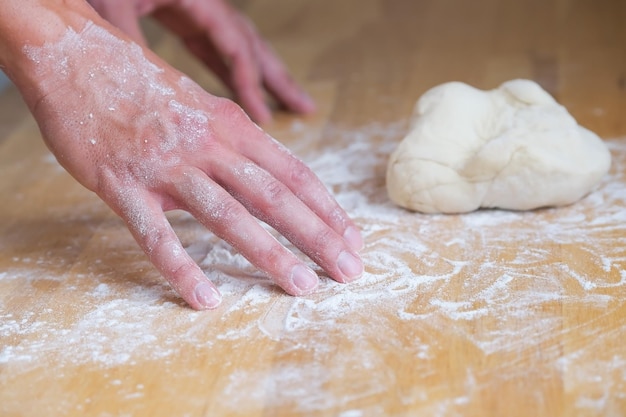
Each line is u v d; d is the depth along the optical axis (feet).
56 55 2.35
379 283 2.30
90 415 2.02
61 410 2.03
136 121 2.34
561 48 3.40
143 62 2.39
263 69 3.15
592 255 2.35
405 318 2.19
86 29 2.38
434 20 3.73
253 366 2.10
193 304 2.25
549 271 2.31
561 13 3.68
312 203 2.39
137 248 2.52
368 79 3.32
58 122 2.35
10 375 2.12
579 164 2.48
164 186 2.30
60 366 2.14
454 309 2.21
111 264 2.46
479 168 2.48
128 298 2.32
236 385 2.06
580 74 3.21
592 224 2.46
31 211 2.73
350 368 2.08
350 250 2.32
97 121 2.35
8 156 3.03
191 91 2.41
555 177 2.46
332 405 2.00
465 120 2.57
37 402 2.06
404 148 2.56
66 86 2.35
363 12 3.86
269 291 2.30
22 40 2.32
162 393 2.05
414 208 2.55
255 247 2.26
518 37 3.52
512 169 2.46
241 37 3.12
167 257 2.26
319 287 2.30
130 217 2.30
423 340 2.13
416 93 3.19
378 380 2.05
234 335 2.18
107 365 2.13
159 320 2.24
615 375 2.02
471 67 3.32
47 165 2.97
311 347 2.14
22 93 2.38
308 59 3.50
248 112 3.13
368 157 2.84
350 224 2.41
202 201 2.27
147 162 2.31
